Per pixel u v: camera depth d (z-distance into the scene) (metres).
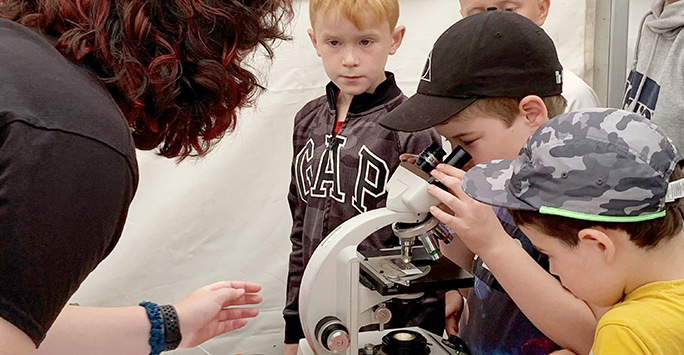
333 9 1.55
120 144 0.65
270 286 2.10
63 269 0.61
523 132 1.11
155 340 1.02
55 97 0.63
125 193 0.66
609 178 0.79
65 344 0.94
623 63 2.11
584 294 0.87
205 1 0.76
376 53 1.60
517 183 0.87
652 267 0.83
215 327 1.14
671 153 0.81
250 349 2.10
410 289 1.04
